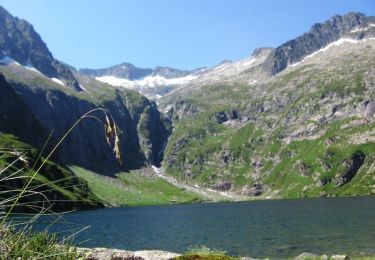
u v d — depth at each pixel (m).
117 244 74.31
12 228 6.26
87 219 146.88
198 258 15.40
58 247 8.20
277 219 133.00
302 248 61.91
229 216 165.88
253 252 60.75
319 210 173.25
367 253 50.88
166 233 97.81
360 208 168.88
